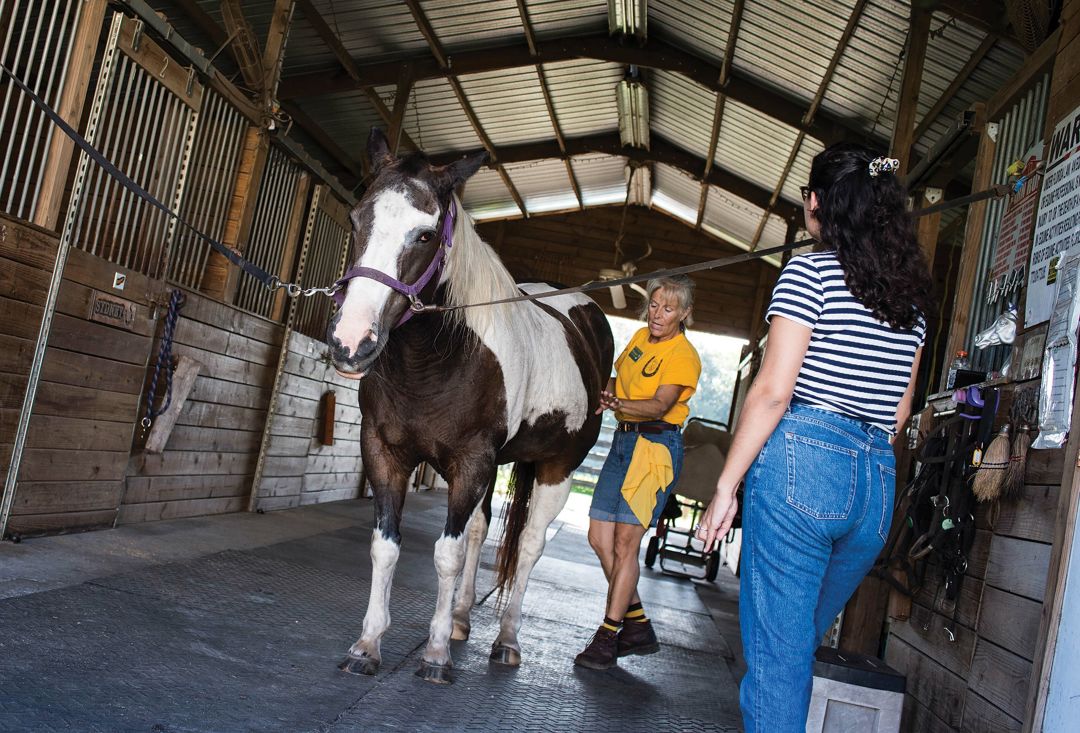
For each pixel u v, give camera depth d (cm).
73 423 396
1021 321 297
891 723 249
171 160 456
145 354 446
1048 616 218
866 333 172
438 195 262
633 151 1213
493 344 294
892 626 372
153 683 231
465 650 337
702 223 1456
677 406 371
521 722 262
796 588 167
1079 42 289
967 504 297
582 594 529
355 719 235
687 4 791
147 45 413
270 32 563
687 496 745
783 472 167
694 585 722
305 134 1041
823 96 822
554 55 909
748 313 1464
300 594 370
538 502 371
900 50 673
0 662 222
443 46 896
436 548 290
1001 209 365
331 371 731
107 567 350
